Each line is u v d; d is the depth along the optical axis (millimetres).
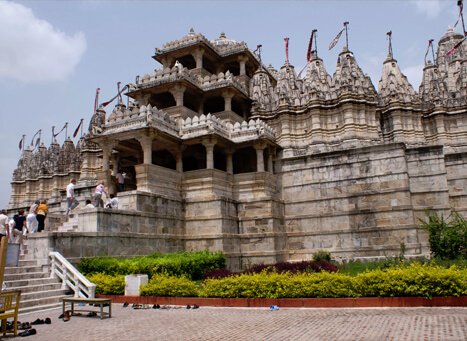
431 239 27172
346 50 38531
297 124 37312
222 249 28516
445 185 31234
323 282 15562
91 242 21219
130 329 11984
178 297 16906
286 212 33906
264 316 13617
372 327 11109
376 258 28641
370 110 35781
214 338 10516
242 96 39250
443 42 53188
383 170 31062
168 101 39656
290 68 41844
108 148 30031
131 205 25672
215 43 44781
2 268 11312
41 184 59000
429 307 14031
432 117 38312
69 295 17562
